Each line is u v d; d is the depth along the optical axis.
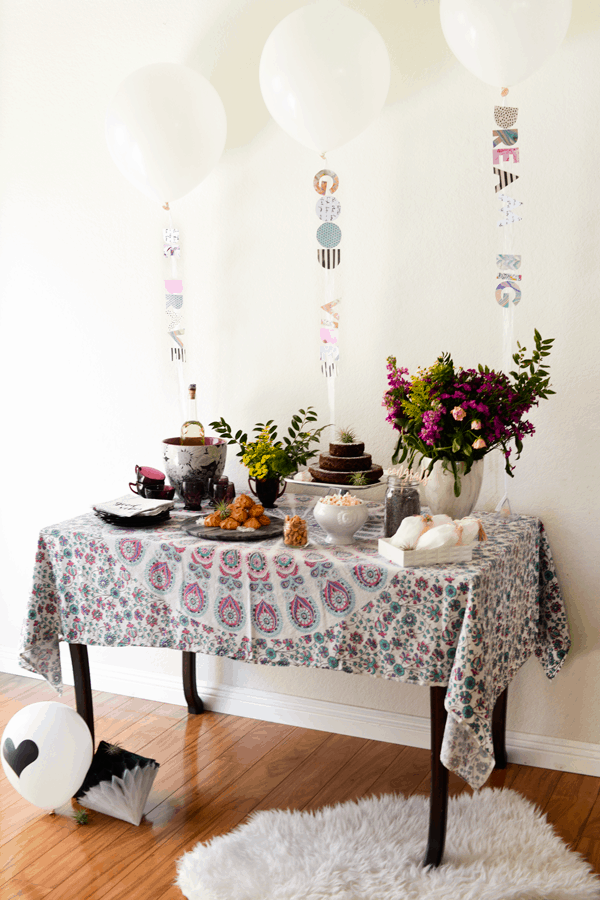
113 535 2.31
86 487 3.17
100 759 2.37
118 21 2.87
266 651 2.17
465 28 2.15
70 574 2.37
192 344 2.92
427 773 2.52
